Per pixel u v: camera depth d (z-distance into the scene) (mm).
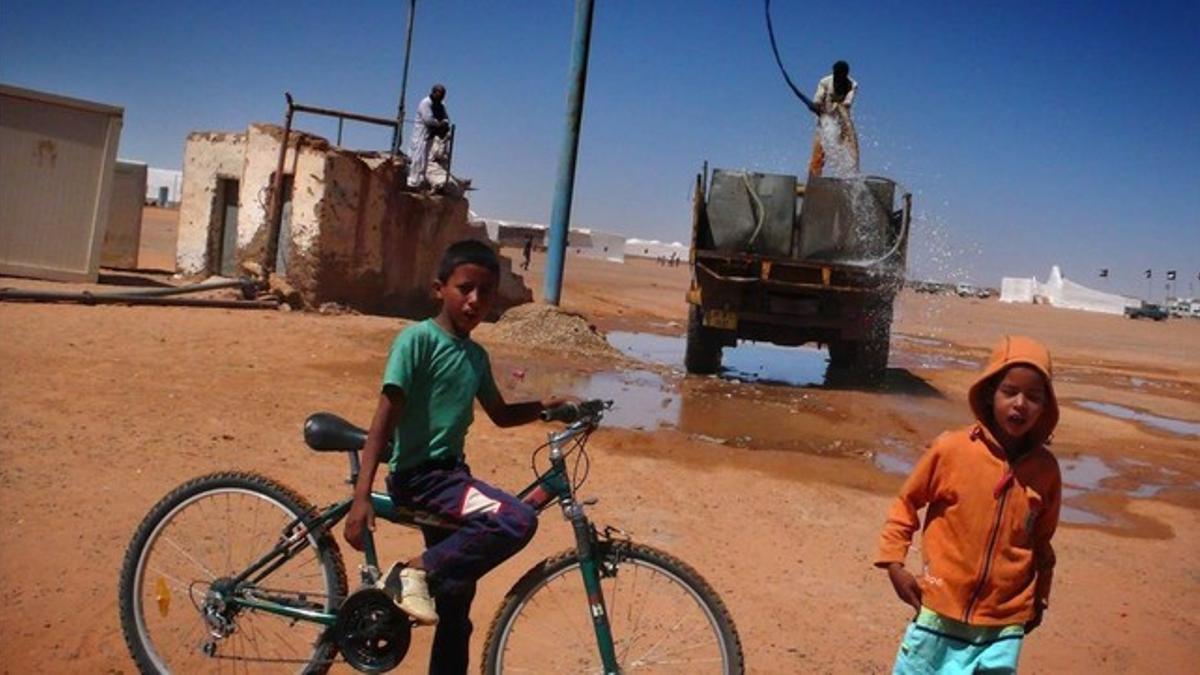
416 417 3918
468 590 3998
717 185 15172
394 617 3928
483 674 3986
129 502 6309
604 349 16188
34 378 9234
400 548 5973
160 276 21453
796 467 9258
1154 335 50438
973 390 3699
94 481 6621
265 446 7887
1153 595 6742
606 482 7980
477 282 3934
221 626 4211
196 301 15391
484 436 8992
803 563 6605
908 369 19578
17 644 4512
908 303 59594
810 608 5844
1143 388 21312
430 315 20156
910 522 3842
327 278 17453
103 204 17234
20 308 13062
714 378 15031
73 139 16859
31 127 16547
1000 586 3639
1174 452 12664
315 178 17203
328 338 13500
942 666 3730
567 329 16250
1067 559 7371
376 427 3832
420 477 3924
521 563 6000
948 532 3715
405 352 3854
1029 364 3576
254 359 11500
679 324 26516
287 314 15914
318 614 4113
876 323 15656
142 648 4277
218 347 11945
